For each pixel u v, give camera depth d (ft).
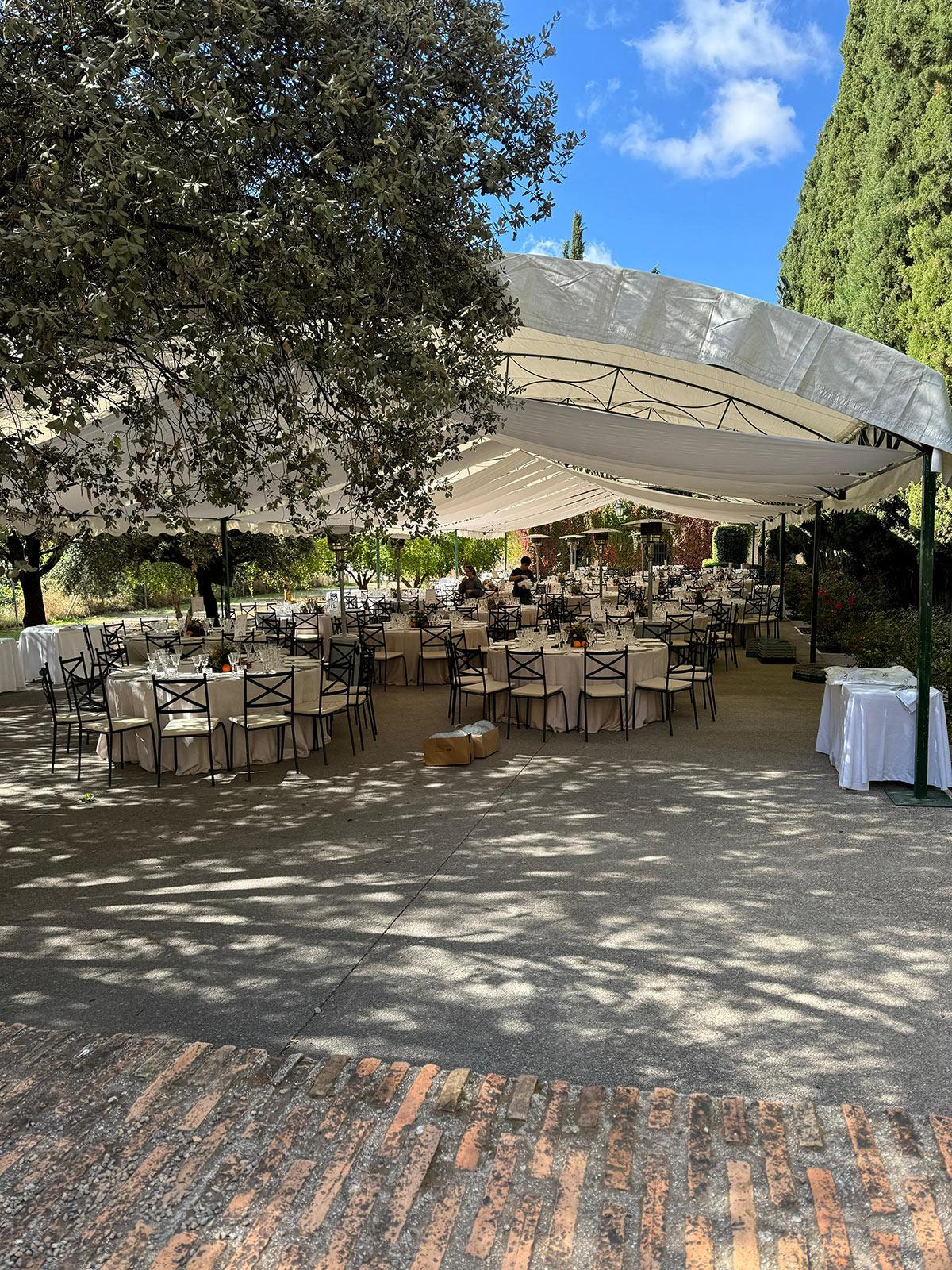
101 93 10.54
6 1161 8.52
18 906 15.87
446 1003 11.98
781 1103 9.29
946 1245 7.29
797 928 14.11
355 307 12.89
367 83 12.28
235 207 12.22
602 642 31.42
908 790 21.79
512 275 18.88
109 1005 12.19
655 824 19.67
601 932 14.16
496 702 32.14
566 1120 9.05
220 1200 7.96
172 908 15.62
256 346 11.48
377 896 15.93
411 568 84.12
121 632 45.29
